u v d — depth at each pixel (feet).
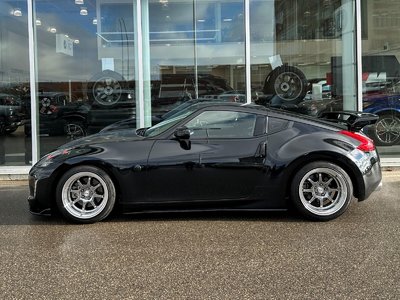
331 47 31.96
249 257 14.10
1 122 30.30
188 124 18.22
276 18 31.89
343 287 11.85
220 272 12.96
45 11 30.71
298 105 32.07
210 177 17.76
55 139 30.73
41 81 30.66
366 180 17.94
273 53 31.99
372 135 31.04
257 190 17.88
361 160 17.85
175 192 17.83
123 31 31.81
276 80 32.01
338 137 18.01
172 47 32.07
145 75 31.94
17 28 30.22
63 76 30.99
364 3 31.07
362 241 15.44
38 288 12.08
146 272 13.04
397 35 31.17
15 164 30.30
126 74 31.86
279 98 32.04
